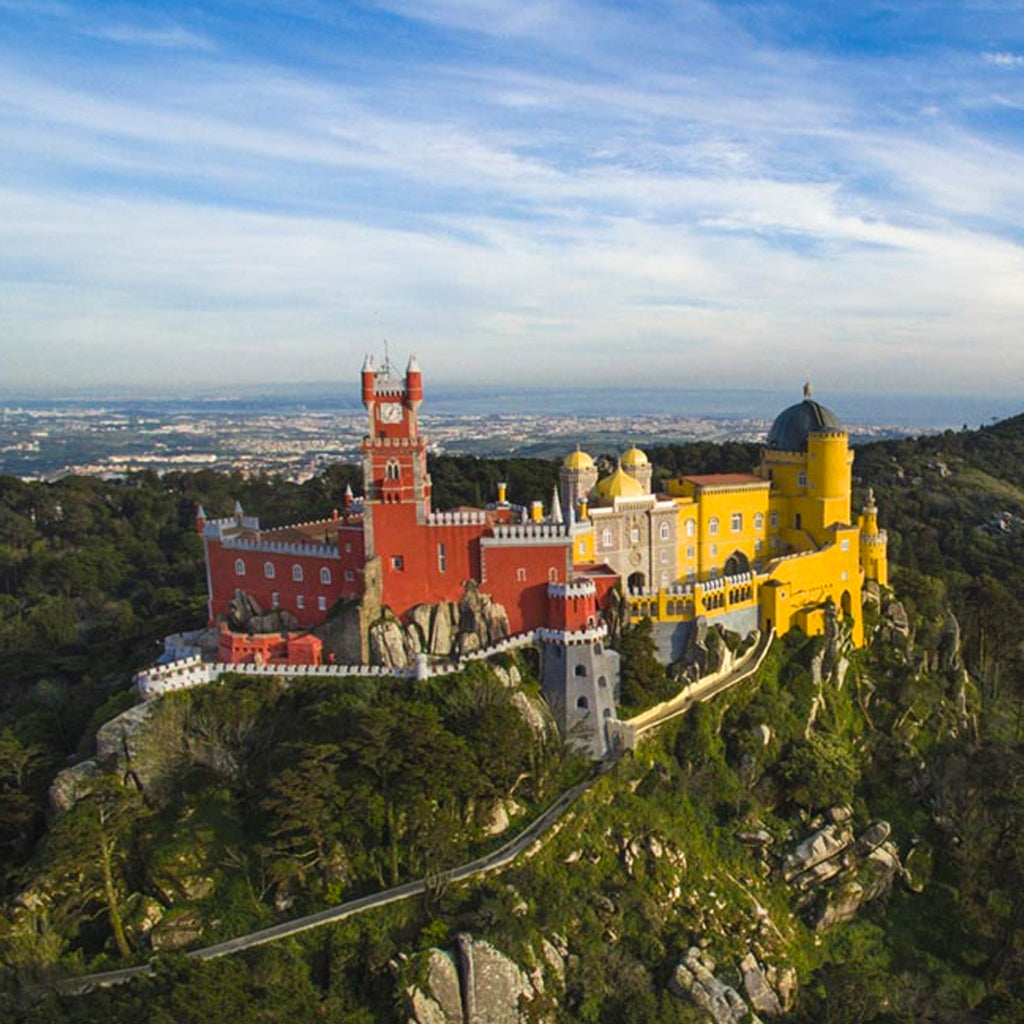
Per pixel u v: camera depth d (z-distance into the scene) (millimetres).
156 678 94938
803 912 95812
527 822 88812
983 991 93000
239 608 112750
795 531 131625
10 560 191250
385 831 82375
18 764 92688
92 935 78062
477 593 102812
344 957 73938
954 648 129625
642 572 120062
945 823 107625
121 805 79188
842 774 104750
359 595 103812
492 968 73125
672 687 105250
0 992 67312
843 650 119625
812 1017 85062
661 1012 76125
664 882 88438
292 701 93812
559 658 98812
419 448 102250
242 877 79938
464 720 90125
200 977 61281
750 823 97938
